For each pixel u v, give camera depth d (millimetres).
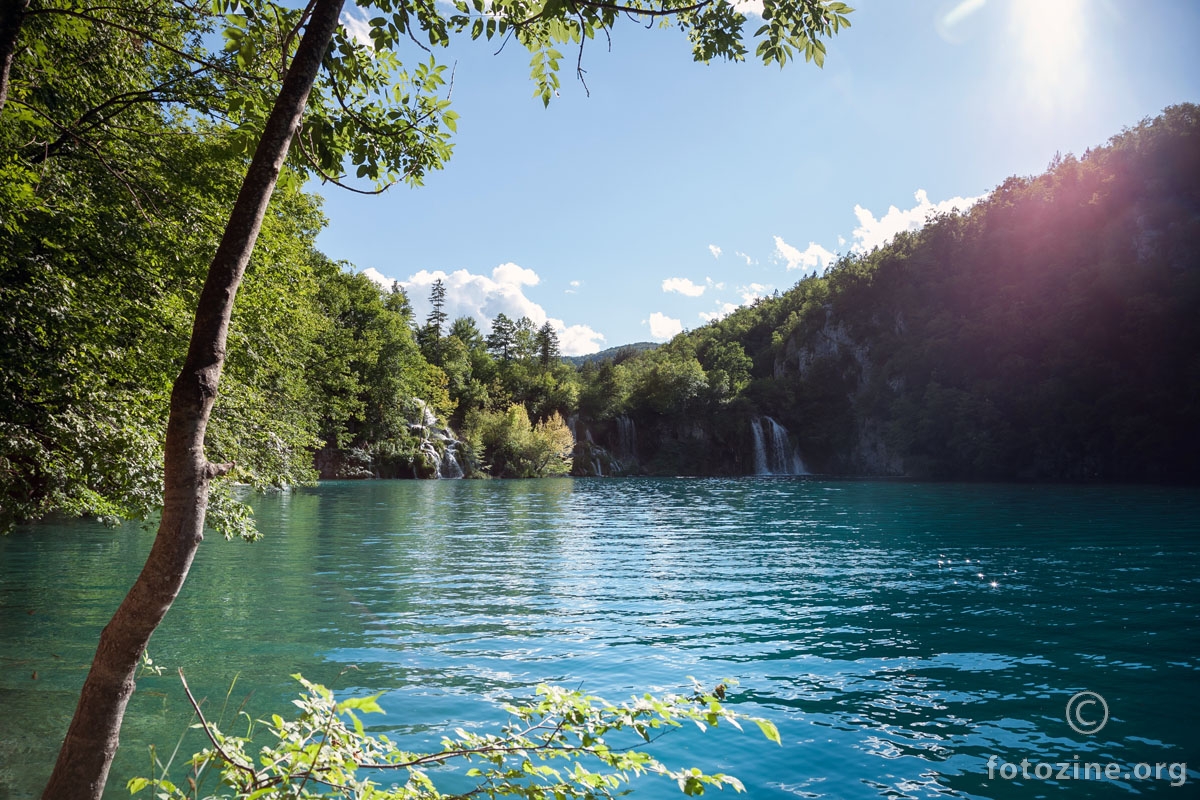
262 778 2506
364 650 7277
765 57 4000
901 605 9664
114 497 9078
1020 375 66875
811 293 120938
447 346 94375
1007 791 4223
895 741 4988
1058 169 93938
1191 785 4305
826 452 86562
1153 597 10141
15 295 7695
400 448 58688
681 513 26031
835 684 6254
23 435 8055
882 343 87688
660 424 90688
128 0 6703
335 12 2633
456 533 18891
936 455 70125
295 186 4094
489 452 72250
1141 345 62188
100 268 9070
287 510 25047
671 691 6000
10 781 4168
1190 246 70562
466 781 4207
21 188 6551
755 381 95625
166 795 2469
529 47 4020
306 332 22781
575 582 11539
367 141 4129
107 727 2225
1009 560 13773
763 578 11930
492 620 8727
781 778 4406
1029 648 7445
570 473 80375
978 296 82375
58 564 12117
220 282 2387
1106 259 72812
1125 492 37188
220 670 6508
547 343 115812
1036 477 63469
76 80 7938
